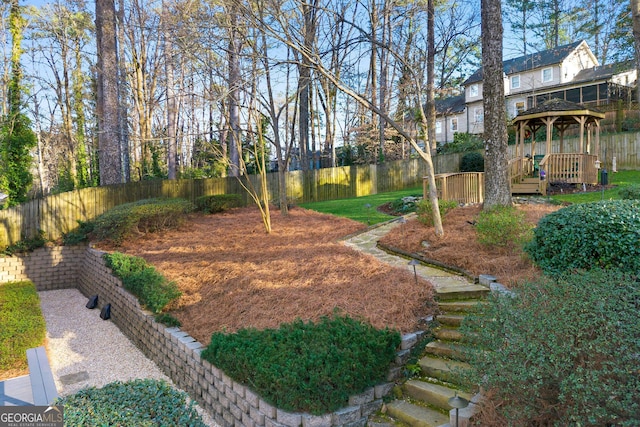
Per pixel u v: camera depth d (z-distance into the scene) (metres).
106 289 9.93
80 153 22.33
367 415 3.96
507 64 31.39
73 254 12.73
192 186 16.11
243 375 4.27
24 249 12.09
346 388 3.88
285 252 8.44
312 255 7.95
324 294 5.96
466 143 24.72
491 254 6.69
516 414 2.74
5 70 20.95
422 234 8.39
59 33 23.45
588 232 4.80
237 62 10.01
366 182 20.03
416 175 21.38
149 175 20.19
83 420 2.80
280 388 3.78
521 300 3.41
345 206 14.30
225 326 5.75
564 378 2.60
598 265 4.71
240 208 15.62
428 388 4.04
